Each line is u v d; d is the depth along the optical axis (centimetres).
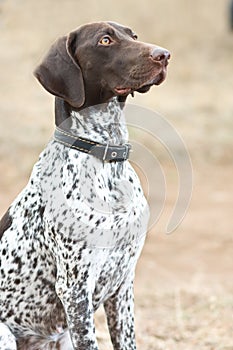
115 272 857
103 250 835
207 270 1539
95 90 850
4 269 877
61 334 895
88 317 839
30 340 903
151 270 1533
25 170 2148
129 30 879
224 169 2292
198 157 2367
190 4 4209
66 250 833
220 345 1136
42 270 863
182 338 1173
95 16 3791
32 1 3631
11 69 3073
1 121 2514
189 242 1706
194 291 1394
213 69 3456
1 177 2108
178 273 1520
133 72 837
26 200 874
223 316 1262
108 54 845
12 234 878
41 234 855
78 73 839
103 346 1070
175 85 3209
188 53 3681
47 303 872
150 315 1276
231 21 3906
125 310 888
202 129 2606
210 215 1902
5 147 2292
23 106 2700
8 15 3316
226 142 2480
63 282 841
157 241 1709
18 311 879
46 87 840
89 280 838
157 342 1145
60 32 3481
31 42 3319
